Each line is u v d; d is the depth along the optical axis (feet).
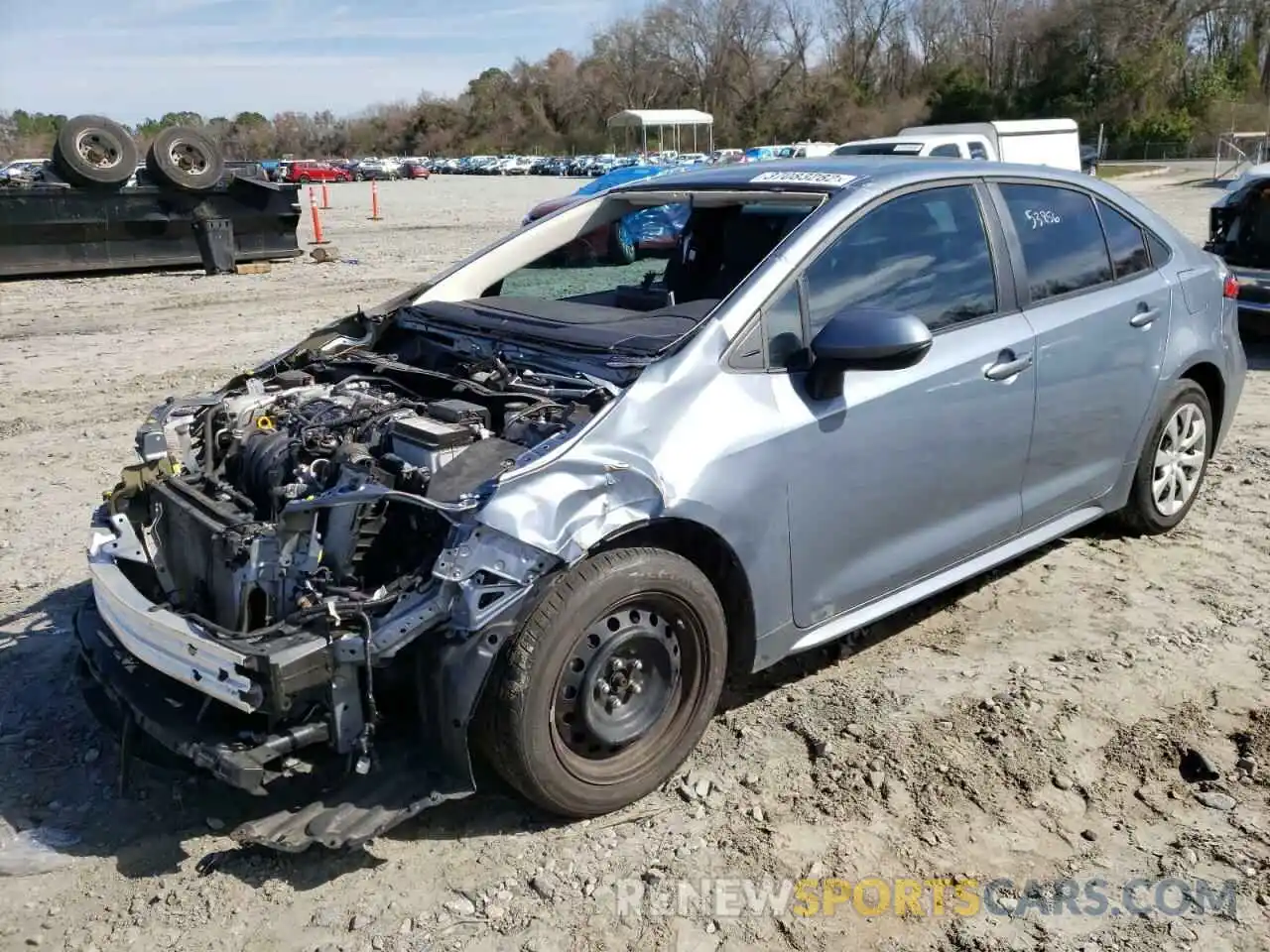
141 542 12.42
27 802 11.29
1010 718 12.20
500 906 9.64
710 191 13.75
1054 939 9.13
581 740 10.44
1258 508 18.52
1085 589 15.51
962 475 13.14
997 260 13.66
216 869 10.21
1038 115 217.15
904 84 287.69
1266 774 11.21
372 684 9.72
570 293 15.14
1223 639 13.99
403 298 15.43
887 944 9.14
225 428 13.04
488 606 9.54
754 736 12.03
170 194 57.82
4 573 17.04
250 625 10.65
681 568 10.54
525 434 10.59
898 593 13.01
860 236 12.41
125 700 10.58
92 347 36.91
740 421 10.96
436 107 366.84
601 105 339.77
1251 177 31.30
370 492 9.74
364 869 10.14
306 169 209.77
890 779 11.21
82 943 9.32
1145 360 15.51
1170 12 211.61
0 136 310.86
